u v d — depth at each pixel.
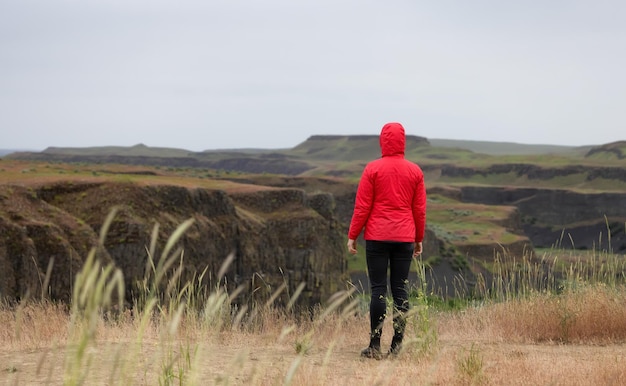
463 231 164.00
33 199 55.84
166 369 3.37
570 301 8.44
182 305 3.09
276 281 75.31
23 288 47.25
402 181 6.49
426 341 6.20
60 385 4.61
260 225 77.50
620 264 9.09
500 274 9.59
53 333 7.04
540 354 6.61
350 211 159.00
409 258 6.58
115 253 55.12
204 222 67.88
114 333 6.38
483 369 5.36
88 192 62.81
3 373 5.07
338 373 5.20
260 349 6.30
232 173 178.12
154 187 64.94
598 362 5.77
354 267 91.50
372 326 6.43
